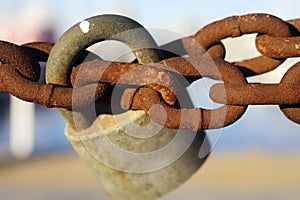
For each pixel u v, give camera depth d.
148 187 0.30
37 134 2.44
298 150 2.09
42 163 1.88
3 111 2.76
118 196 0.31
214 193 1.47
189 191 1.48
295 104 0.29
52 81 0.28
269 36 0.31
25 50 0.29
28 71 0.28
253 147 2.14
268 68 0.32
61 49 0.28
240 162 1.86
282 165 1.82
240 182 1.58
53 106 0.28
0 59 0.28
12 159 1.99
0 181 1.61
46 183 1.58
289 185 1.55
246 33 0.31
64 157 1.98
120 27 0.28
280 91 0.29
